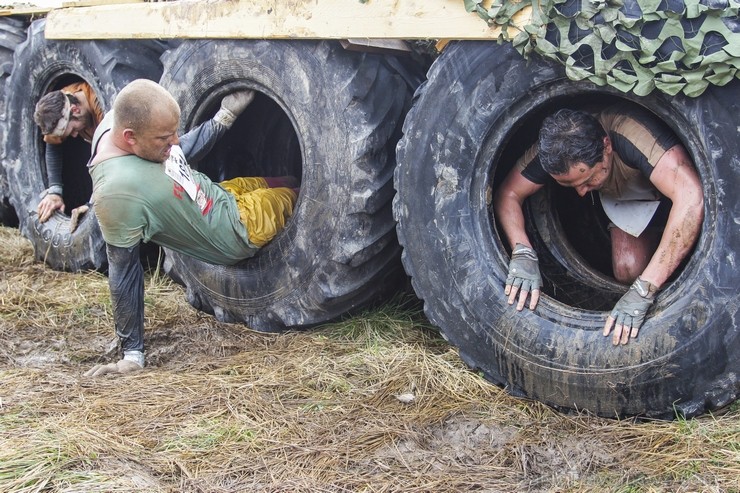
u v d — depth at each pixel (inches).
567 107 130.9
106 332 167.8
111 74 190.7
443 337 137.5
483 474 109.0
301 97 149.6
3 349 159.2
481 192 129.3
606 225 152.6
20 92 216.2
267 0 148.3
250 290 162.7
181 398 131.4
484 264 129.3
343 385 134.5
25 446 112.1
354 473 109.3
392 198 147.5
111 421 123.2
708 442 110.4
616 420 120.3
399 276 160.1
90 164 143.3
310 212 151.5
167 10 167.6
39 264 213.6
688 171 115.6
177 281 186.1
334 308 155.4
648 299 116.7
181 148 158.4
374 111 144.2
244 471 110.3
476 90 125.3
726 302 109.8
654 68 108.3
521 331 125.6
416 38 129.6
